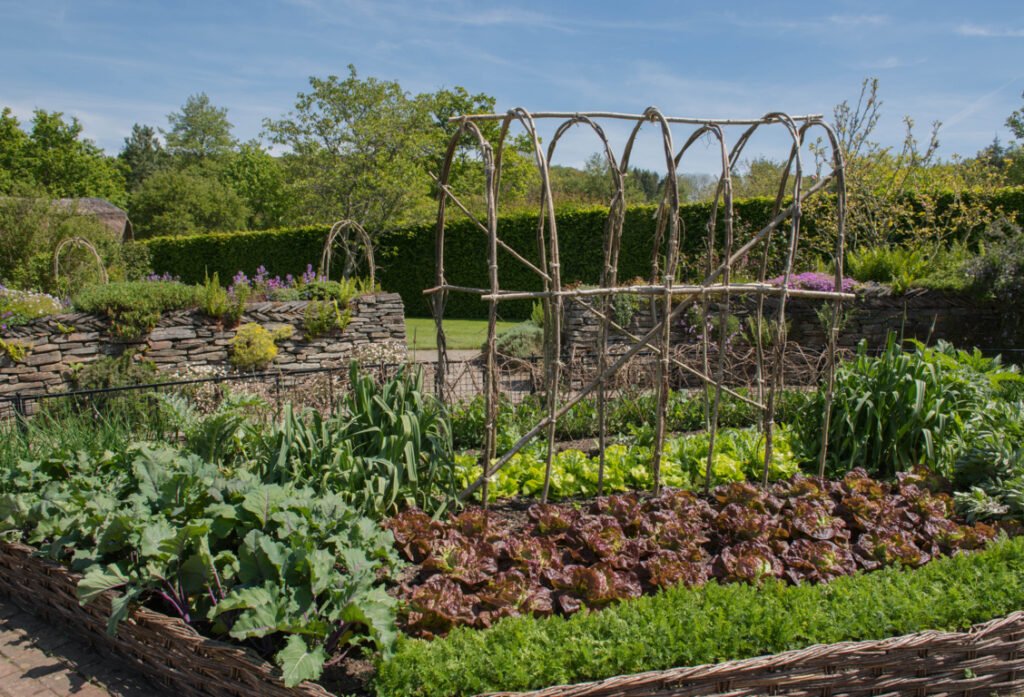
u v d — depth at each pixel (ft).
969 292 31.45
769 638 9.05
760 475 16.44
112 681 9.93
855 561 11.78
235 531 10.76
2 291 33.19
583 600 10.50
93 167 122.11
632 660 8.57
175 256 74.33
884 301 31.91
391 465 13.01
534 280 62.69
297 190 74.08
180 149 193.67
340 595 8.91
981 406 16.07
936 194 41.83
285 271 71.82
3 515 12.19
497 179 14.94
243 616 8.37
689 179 78.89
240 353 30.07
